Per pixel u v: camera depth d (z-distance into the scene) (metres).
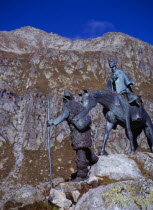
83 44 136.00
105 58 92.44
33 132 62.81
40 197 8.18
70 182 8.24
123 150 56.81
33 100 69.38
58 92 72.38
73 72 86.00
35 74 82.50
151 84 90.44
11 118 66.56
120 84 10.80
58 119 8.15
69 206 7.78
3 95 70.25
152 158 9.31
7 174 50.41
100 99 9.91
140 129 11.23
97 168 8.71
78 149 8.29
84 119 8.15
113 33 120.81
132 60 97.88
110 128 10.59
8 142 60.72
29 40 141.75
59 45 143.12
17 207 7.83
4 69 83.38
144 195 6.98
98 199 7.07
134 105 10.55
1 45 115.25
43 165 53.84
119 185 7.41
